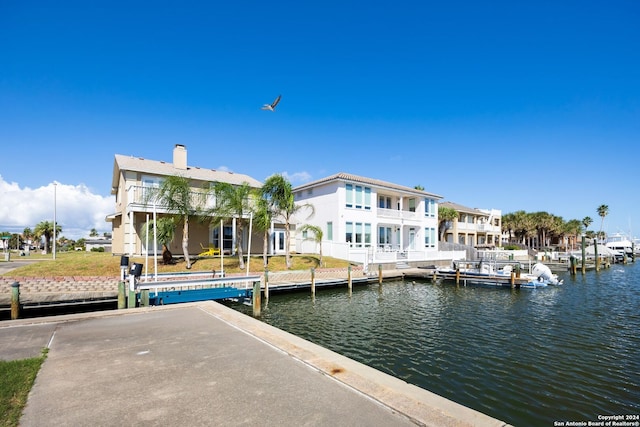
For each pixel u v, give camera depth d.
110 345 6.85
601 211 92.75
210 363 5.79
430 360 10.61
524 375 9.45
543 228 74.19
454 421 3.82
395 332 13.83
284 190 25.42
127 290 15.14
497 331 13.99
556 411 7.53
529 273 33.19
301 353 6.26
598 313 17.59
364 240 35.91
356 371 5.36
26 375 5.13
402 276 30.52
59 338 7.39
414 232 42.72
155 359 5.99
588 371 9.73
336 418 3.93
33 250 73.12
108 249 61.47
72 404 4.27
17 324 8.74
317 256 31.66
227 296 16.00
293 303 19.88
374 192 37.38
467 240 60.88
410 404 4.24
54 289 15.59
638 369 9.88
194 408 4.18
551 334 13.55
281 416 3.97
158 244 25.66
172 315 9.85
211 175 29.70
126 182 24.86
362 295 22.75
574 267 37.72
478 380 9.12
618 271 44.28
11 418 3.90
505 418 7.22
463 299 21.66
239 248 23.78
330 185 35.19
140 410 4.13
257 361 5.88
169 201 22.03
